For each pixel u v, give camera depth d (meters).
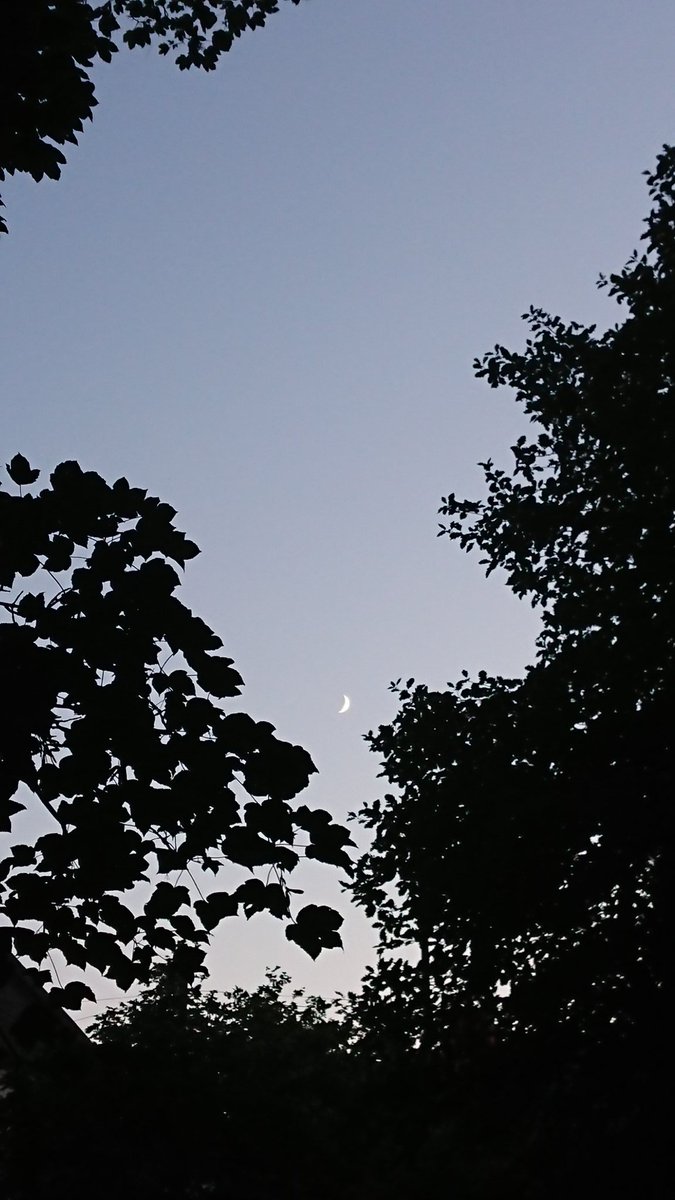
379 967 16.62
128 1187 10.50
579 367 18.41
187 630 5.53
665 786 15.48
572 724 16.91
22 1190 10.40
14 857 5.55
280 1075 12.37
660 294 17.47
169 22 11.29
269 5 11.34
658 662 16.80
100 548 5.51
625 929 15.55
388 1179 11.71
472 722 17.58
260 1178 11.02
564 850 16.00
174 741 5.52
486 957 16.23
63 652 5.35
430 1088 14.11
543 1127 13.82
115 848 5.54
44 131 7.03
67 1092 10.42
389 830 17.44
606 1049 14.49
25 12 6.52
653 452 17.05
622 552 17.36
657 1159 13.30
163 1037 11.72
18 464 5.52
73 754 5.40
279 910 5.67
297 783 5.64
